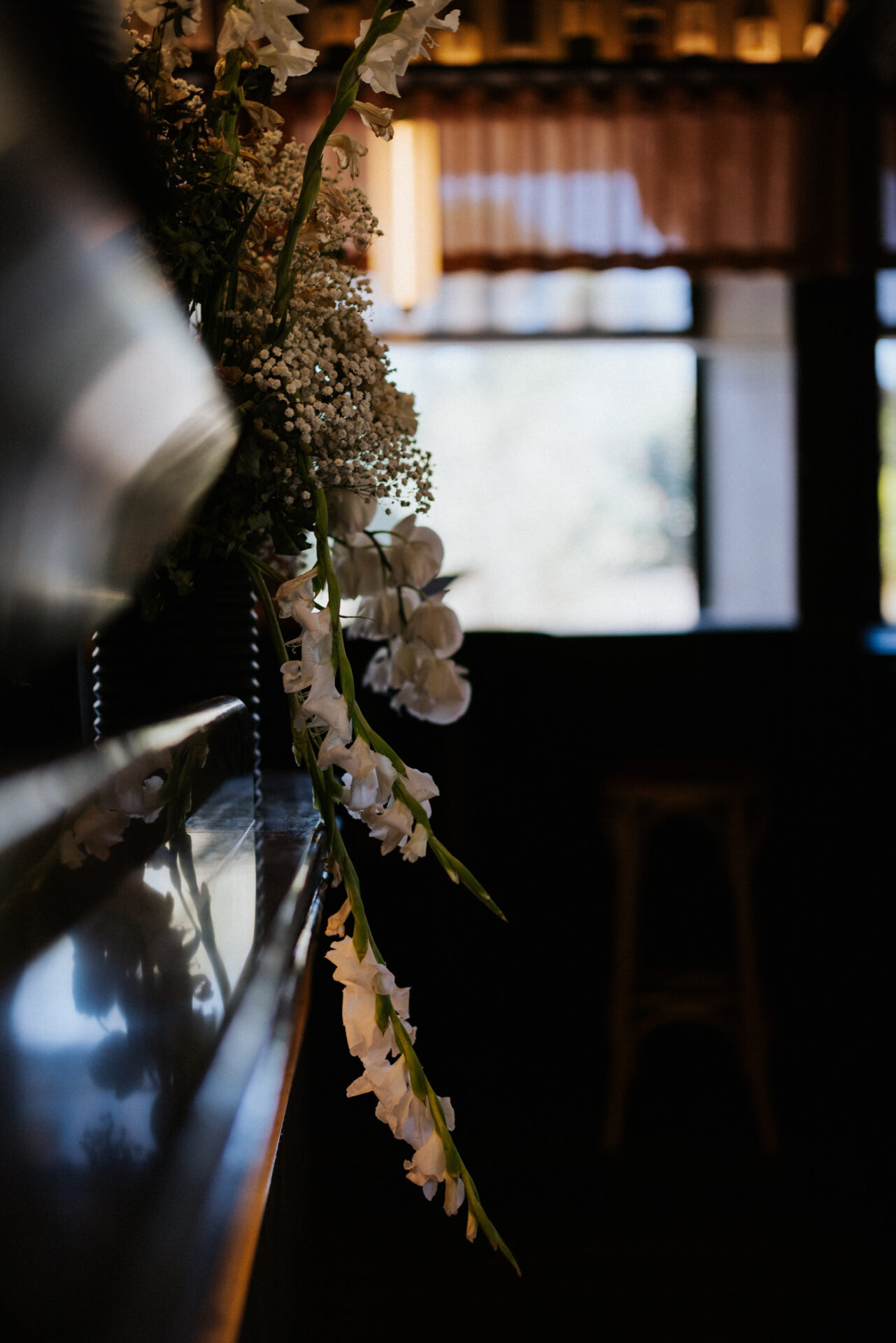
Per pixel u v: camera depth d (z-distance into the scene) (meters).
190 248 0.67
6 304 0.28
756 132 3.32
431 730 2.82
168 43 0.83
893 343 3.50
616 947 2.36
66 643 0.48
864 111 3.33
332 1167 2.27
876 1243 1.99
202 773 0.70
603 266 3.32
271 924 0.60
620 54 3.39
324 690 0.73
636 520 4.27
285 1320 0.86
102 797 0.49
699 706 3.15
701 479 3.99
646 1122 2.46
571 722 3.13
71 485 0.39
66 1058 0.38
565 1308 1.81
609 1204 2.12
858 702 3.15
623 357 4.03
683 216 3.33
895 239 3.36
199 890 0.64
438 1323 1.77
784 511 3.61
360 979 0.72
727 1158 2.30
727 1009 2.38
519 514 4.36
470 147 3.27
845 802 3.17
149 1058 0.39
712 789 2.30
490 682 2.93
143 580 0.70
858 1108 2.51
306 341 0.91
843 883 3.17
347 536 1.06
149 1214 0.28
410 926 2.88
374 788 0.74
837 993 3.11
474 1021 3.00
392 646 1.09
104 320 0.34
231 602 1.10
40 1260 0.26
